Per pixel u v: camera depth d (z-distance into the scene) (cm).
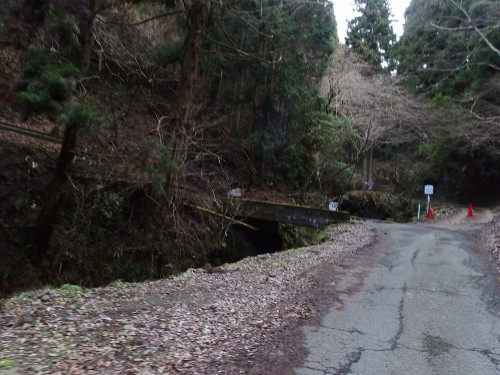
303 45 2184
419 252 1332
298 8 1998
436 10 3003
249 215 1827
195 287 862
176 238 1489
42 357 464
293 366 514
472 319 714
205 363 499
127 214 1473
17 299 718
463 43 2873
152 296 782
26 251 1167
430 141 3444
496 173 3475
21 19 859
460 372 514
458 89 3108
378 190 3872
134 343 534
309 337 614
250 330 625
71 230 1226
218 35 1591
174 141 1317
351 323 682
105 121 973
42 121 1512
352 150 3038
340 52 3109
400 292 876
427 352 573
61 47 941
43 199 1303
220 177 2041
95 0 981
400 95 3039
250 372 487
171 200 1390
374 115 2820
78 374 430
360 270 1070
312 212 1900
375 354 562
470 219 2609
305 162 2672
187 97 1370
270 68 2066
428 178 3903
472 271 1074
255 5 1805
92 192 1374
